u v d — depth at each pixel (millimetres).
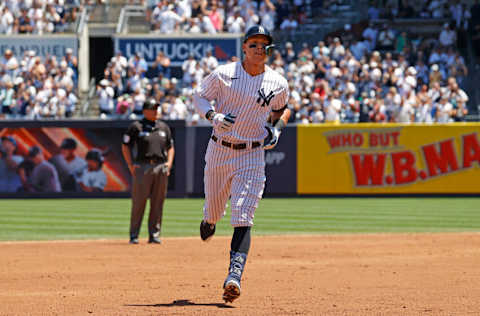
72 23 100938
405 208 62938
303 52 91250
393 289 22266
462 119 85188
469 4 104000
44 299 21125
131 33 98250
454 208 62719
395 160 76438
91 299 21078
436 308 18781
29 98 89250
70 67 94625
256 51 19844
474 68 98438
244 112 20234
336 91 83938
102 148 76000
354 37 99188
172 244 38562
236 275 19328
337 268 28109
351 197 76312
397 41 98000
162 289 23062
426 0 104562
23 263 30422
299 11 100062
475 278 24484
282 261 30734
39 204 68750
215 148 20562
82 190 76250
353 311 18516
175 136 75875
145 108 38750
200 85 20453
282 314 18234
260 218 54625
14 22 99500
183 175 75625
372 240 39500
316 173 76500
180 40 97125
